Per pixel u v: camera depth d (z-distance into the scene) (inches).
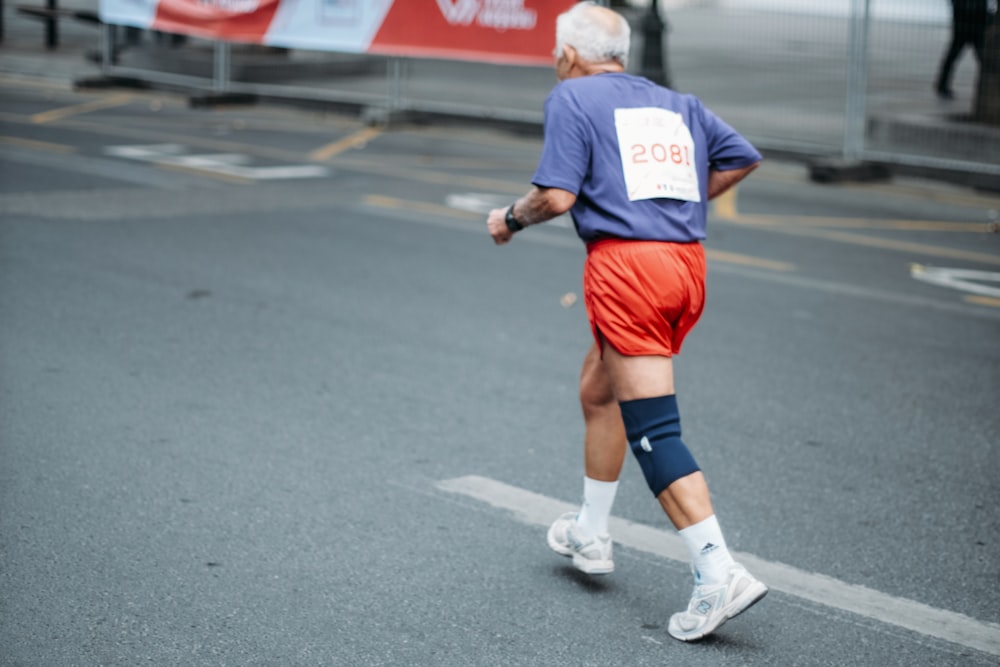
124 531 235.0
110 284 419.5
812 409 325.4
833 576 228.8
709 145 214.5
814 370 360.5
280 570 221.9
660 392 202.4
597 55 213.5
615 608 213.9
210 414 301.3
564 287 447.2
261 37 892.6
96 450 274.7
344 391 323.6
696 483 200.1
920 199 675.4
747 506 259.9
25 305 388.5
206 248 480.4
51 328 366.3
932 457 292.5
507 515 251.0
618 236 202.4
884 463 287.6
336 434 292.0
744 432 306.2
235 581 216.7
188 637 197.0
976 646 204.7
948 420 319.9
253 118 891.4
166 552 227.0
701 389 339.6
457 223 556.4
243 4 900.0
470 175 691.4
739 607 197.6
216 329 374.0
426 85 1019.9
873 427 312.7
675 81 1082.1
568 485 268.1
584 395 217.8
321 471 269.1
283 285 430.3
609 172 203.2
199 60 991.6
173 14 943.7
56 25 1229.7
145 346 353.7
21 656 189.3
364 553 230.5
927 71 894.4
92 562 221.5
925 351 385.1
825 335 399.2
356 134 836.0
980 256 537.6
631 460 285.1
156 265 449.4
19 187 589.9
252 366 340.5
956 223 613.0
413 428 298.8
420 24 816.9
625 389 203.6
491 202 609.9
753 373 355.6
